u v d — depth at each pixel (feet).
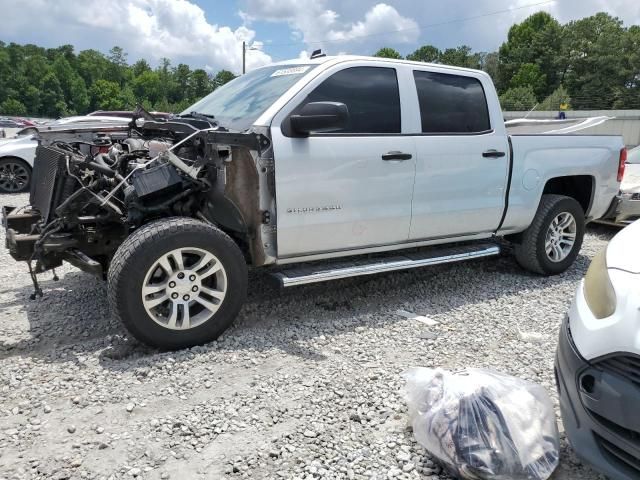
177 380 10.05
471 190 14.96
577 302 7.93
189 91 417.90
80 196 11.57
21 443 8.13
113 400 9.34
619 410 6.53
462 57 314.76
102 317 13.28
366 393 9.70
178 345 11.19
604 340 6.88
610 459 6.80
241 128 12.30
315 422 8.77
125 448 8.02
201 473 7.51
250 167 11.62
